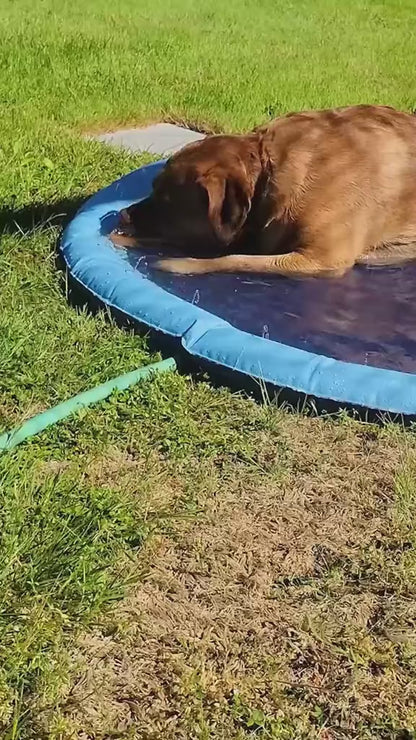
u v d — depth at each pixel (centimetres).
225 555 117
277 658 105
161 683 102
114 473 128
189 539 118
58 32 413
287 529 121
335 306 171
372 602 112
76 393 144
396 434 136
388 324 165
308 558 117
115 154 249
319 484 128
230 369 145
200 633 107
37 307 166
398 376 142
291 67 383
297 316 167
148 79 330
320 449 134
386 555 118
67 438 133
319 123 184
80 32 418
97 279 169
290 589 113
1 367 146
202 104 303
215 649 106
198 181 179
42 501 119
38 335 156
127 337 158
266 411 141
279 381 142
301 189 178
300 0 644
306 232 179
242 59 388
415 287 180
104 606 108
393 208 185
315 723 99
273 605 111
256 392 144
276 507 124
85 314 165
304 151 180
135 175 217
